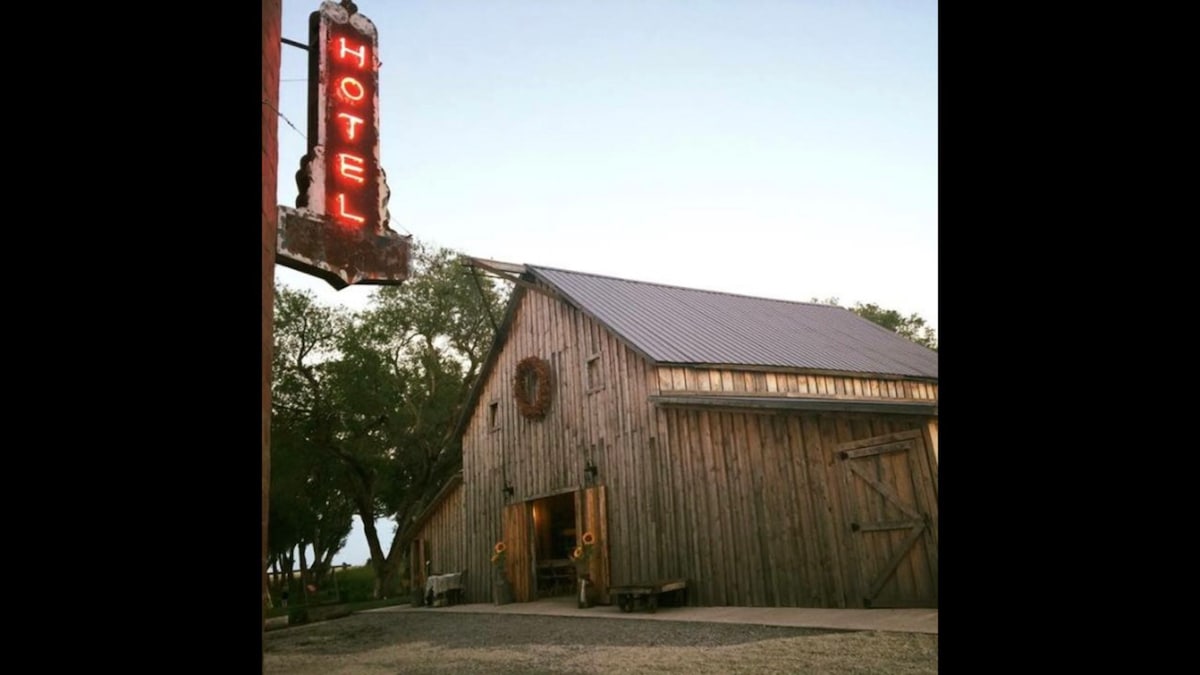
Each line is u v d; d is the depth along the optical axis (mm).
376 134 4676
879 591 8820
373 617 14984
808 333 16156
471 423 17953
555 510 17234
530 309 16188
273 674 7293
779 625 8133
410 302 26172
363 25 4832
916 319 35250
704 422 11492
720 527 10969
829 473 9594
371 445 25031
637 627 9391
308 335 24219
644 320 13969
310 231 4141
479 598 16719
